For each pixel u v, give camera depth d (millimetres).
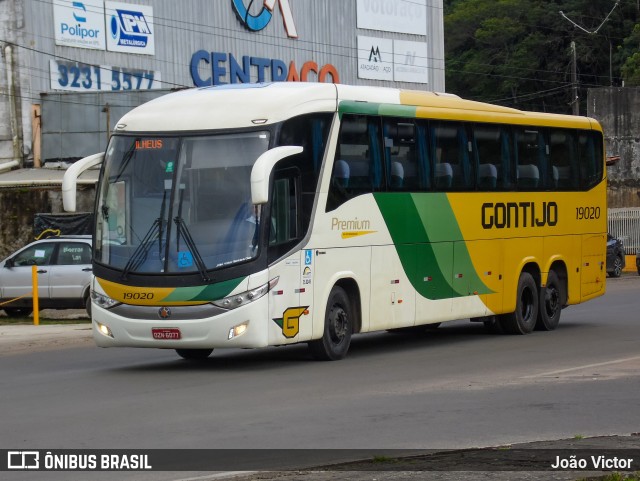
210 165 16219
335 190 17453
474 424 11750
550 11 94125
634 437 10922
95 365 18219
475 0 99562
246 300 15797
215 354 19422
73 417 12508
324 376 15797
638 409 12680
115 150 16812
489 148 21438
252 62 53312
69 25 45125
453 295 20312
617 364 17016
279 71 54875
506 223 21844
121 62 47094
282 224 16375
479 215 21031
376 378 15523
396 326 18906
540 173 23016
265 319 15969
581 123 24500
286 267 16375
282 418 12195
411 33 63219
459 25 99562
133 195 16453
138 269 16109
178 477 9375
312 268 16938
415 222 19328
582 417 12156
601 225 25219
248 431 11438
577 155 24344
